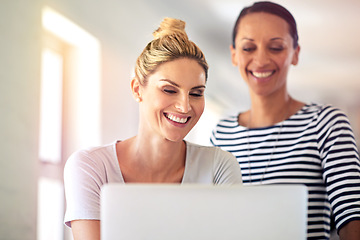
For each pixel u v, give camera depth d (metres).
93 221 1.40
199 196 1.01
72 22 3.60
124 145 1.53
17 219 3.01
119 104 4.33
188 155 1.52
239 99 8.88
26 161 3.13
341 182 1.68
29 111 3.17
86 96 3.95
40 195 3.53
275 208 1.03
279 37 1.95
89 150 1.49
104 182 1.45
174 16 5.51
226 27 5.92
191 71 1.36
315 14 5.56
